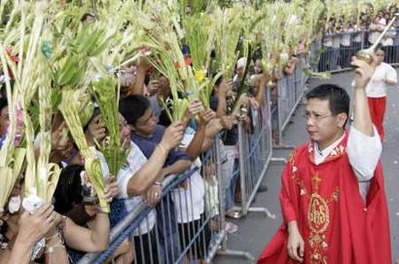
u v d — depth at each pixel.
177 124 2.95
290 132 9.12
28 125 1.90
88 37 2.28
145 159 3.28
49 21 2.11
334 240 2.75
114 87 2.66
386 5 16.27
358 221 2.68
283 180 2.96
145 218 3.01
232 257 4.61
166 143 2.91
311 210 2.81
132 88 3.98
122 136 2.93
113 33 2.67
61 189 2.46
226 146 5.13
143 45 3.29
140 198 3.03
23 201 1.82
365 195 2.75
